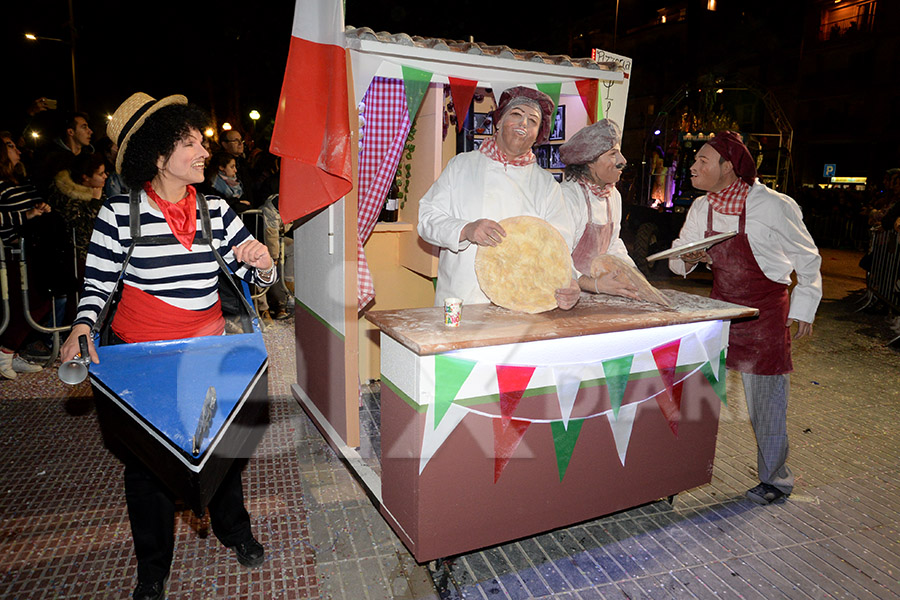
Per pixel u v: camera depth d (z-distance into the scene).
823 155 28.20
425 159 4.43
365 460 3.39
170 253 2.13
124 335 2.18
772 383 3.12
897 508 3.23
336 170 3.12
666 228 10.58
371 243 4.80
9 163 4.70
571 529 2.95
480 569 2.63
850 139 26.88
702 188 3.15
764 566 2.71
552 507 2.63
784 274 3.02
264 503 3.08
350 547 2.75
